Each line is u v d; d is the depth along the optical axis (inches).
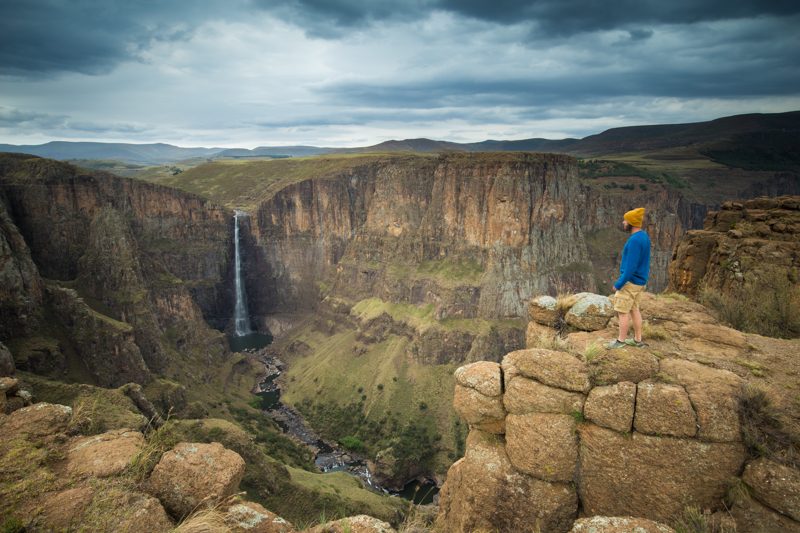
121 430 405.4
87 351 3321.9
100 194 4906.5
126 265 4512.8
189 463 358.0
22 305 3051.2
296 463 3262.8
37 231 4507.9
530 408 399.5
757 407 345.7
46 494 320.2
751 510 311.1
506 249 5142.7
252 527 325.7
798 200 1146.0
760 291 796.6
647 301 613.3
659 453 348.5
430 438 4033.0
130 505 315.9
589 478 368.2
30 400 508.4
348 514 2028.8
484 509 402.9
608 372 393.7
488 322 4953.3
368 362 5231.3
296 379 5359.3
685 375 384.2
